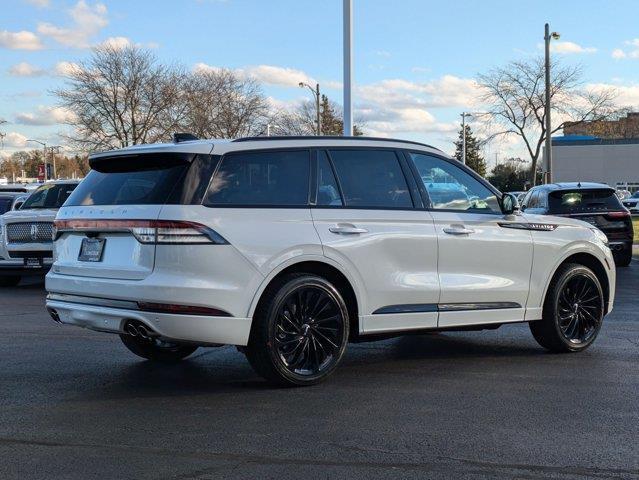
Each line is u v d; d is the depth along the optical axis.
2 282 14.00
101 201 5.89
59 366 6.78
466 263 6.65
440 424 5.02
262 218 5.67
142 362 6.96
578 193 15.80
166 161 5.68
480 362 6.98
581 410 5.36
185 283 5.35
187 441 4.68
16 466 4.26
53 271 6.26
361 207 6.18
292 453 4.46
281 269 5.71
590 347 7.69
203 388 5.99
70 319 6.05
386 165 6.44
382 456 4.41
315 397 5.70
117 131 42.38
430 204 6.58
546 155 36.22
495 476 4.10
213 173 5.61
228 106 45.84
